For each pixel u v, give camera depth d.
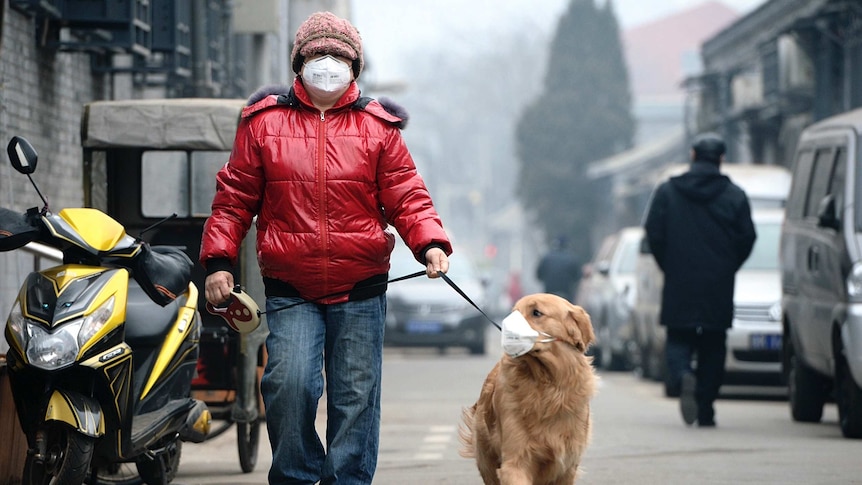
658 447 23.03
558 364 13.34
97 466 16.30
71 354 14.21
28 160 14.73
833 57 62.78
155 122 22.05
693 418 26.39
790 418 29.19
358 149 13.21
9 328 14.48
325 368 13.67
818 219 26.42
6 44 27.12
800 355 28.05
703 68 92.31
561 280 60.41
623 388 39.38
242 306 13.20
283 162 13.15
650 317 39.53
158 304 15.65
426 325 54.03
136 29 30.95
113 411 14.90
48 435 14.48
